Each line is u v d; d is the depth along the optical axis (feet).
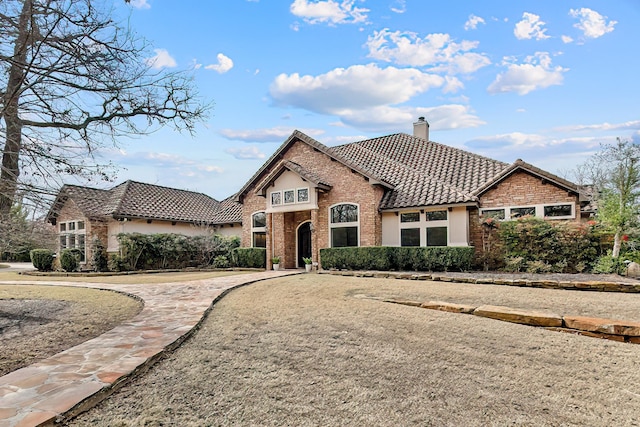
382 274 49.29
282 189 66.90
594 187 56.13
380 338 21.56
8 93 21.34
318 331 23.09
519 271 48.32
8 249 24.54
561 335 22.04
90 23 22.34
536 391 14.84
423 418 12.71
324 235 64.64
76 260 74.49
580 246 46.16
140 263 74.13
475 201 52.08
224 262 77.87
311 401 13.92
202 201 102.32
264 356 18.72
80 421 12.09
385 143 85.40
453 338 21.45
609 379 15.99
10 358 18.80
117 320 27.02
